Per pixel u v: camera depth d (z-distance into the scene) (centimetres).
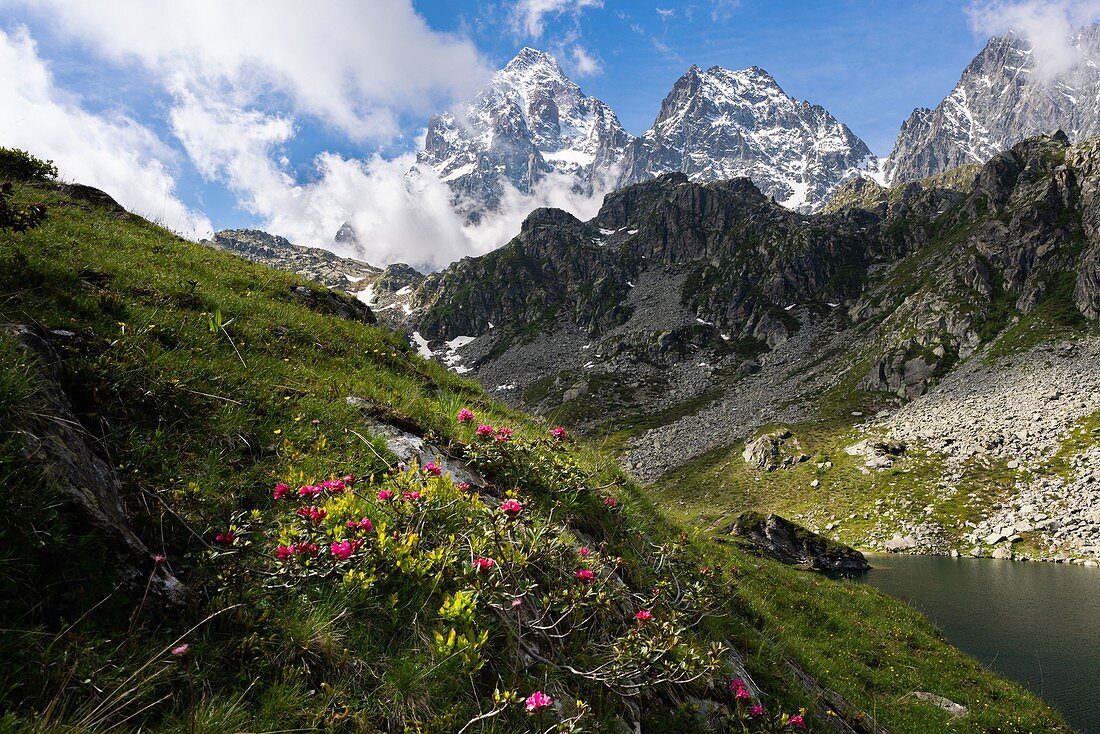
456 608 491
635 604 732
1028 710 1867
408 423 902
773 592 2147
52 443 450
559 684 532
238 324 1193
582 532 850
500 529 591
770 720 718
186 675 387
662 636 597
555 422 1661
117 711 332
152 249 1756
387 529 589
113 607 402
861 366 17925
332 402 884
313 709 407
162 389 705
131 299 1081
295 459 702
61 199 2075
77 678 353
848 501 10131
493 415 1384
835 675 1590
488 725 450
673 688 653
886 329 19212
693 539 1678
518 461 875
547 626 575
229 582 462
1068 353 13138
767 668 941
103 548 421
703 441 15812
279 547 497
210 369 839
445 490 668
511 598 529
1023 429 10438
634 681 571
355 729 407
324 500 605
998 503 8725
